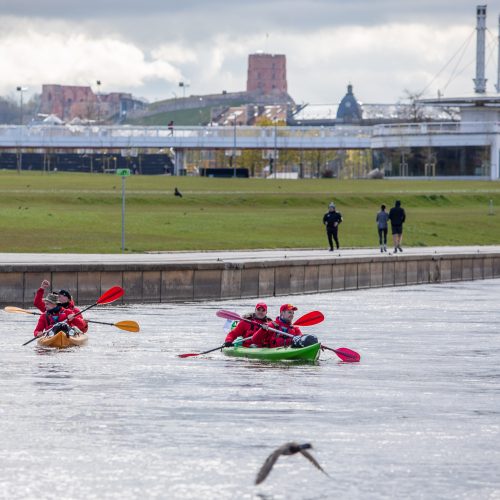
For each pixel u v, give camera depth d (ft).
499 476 127.65
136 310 288.51
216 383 179.52
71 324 223.71
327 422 152.35
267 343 208.74
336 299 335.06
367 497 120.16
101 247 401.70
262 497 119.85
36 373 186.39
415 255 403.34
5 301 286.66
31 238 423.23
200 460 132.46
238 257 369.30
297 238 486.79
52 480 124.36
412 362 205.77
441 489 122.83
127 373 187.62
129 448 137.08
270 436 143.84
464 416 157.48
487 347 227.81
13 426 147.13
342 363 202.69
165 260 338.75
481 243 541.75
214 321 264.31
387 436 144.97
